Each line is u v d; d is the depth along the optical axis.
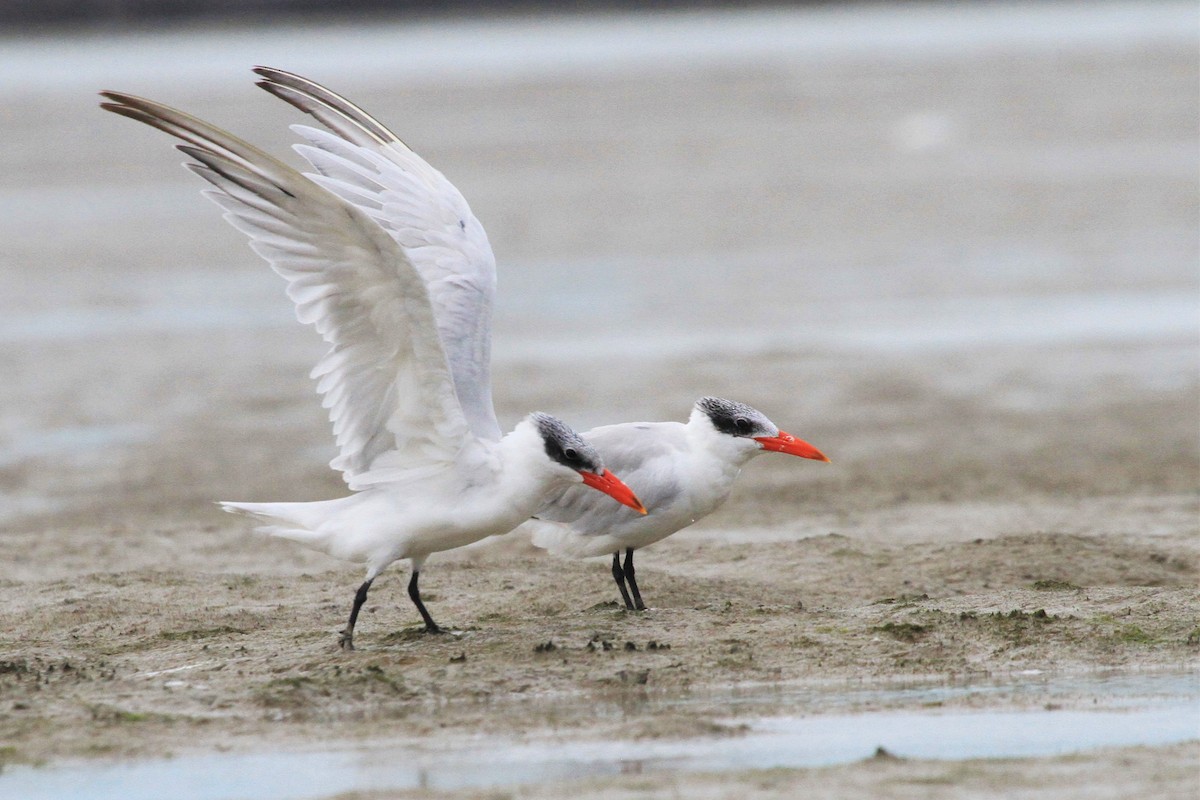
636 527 12.17
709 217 40.06
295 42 106.81
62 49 103.31
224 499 18.23
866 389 23.81
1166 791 8.05
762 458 20.31
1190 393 23.09
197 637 11.78
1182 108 56.59
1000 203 40.75
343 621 12.27
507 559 14.68
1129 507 16.92
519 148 52.59
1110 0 126.44
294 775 8.67
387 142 12.84
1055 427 21.36
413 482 10.80
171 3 126.12
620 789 8.26
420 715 9.76
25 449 21.11
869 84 67.44
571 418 21.64
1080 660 10.72
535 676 10.47
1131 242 35.34
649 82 70.69
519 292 32.41
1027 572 13.70
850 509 17.25
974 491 18.05
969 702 9.84
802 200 42.12
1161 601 12.03
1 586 13.93
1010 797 8.02
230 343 27.89
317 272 10.33
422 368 10.35
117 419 22.72
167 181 47.97
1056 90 63.03
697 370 25.03
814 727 9.39
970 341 27.06
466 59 87.62
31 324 29.95
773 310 29.97
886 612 12.00
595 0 144.50
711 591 13.14
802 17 123.25
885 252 35.41
